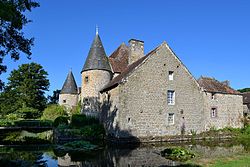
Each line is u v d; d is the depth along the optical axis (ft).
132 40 101.04
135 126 79.77
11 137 85.51
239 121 104.47
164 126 84.84
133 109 80.33
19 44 42.80
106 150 60.70
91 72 95.50
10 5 32.32
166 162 43.78
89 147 64.13
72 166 41.34
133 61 99.86
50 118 131.23
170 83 88.53
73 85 157.48
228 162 41.70
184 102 90.48
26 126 105.70
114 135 78.48
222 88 104.83
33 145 70.95
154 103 84.12
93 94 93.71
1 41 40.63
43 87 188.75
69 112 138.51
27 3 37.47
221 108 100.73
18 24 37.24
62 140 75.05
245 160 43.19
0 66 43.27
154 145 71.82
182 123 88.79
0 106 174.91
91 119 91.30
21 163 43.80
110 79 97.60
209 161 43.39
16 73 180.55
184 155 49.80
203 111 94.53
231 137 90.99
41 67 186.70
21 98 173.47
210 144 72.18
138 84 82.48
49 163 44.14
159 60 87.76
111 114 82.38
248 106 166.20
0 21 36.63
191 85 93.15
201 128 92.68
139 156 51.01
